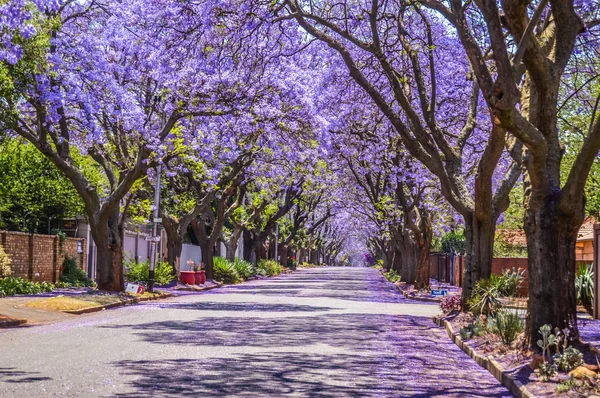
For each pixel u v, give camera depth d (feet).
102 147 93.25
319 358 39.11
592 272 81.25
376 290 133.90
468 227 65.51
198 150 93.40
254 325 58.03
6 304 67.05
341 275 237.25
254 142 106.63
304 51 86.43
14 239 89.15
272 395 27.84
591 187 108.06
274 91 86.53
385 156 109.19
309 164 123.95
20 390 27.45
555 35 39.45
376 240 290.97
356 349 43.78
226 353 40.22
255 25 56.03
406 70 70.69
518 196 150.51
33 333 49.90
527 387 29.30
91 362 35.63
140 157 84.64
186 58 57.57
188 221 132.77
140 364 35.29
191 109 83.71
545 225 37.11
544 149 35.65
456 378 34.22
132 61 86.99
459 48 80.59
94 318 63.67
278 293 115.65
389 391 29.63
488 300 58.90
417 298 106.93
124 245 129.90
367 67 76.89
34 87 68.54
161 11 57.72
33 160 108.78
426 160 65.67
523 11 34.94
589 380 28.81
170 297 102.01
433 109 65.98
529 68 36.58
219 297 102.37
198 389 28.73
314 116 89.40
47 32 67.05
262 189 161.07
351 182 146.10
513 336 42.04
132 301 85.81
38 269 95.25
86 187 87.97
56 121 73.77
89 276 115.55
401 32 63.98
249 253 210.18
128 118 81.97
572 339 36.58
